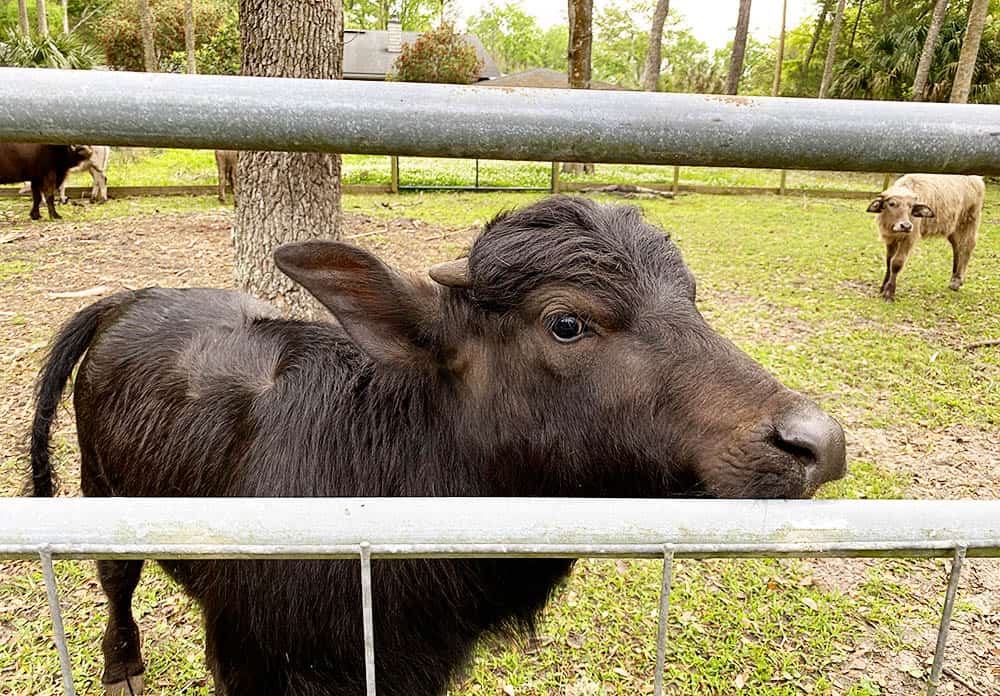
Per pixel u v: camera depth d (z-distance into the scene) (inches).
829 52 617.9
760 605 77.5
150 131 20.3
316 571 44.0
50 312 154.9
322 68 113.6
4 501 20.4
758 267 212.5
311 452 47.1
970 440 113.1
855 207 329.1
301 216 116.6
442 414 45.9
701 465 36.9
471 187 358.0
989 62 479.8
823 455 33.3
